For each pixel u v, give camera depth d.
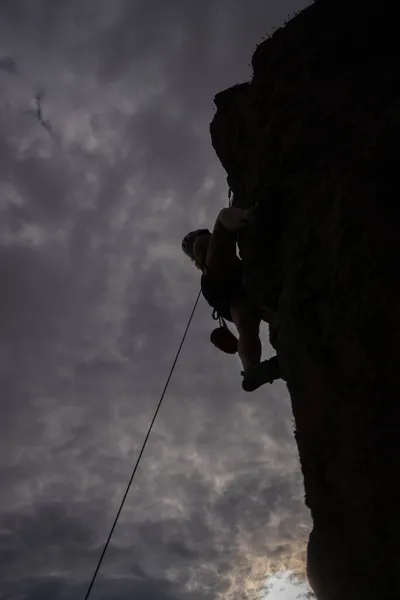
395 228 2.52
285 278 3.49
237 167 4.68
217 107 5.07
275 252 3.67
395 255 2.49
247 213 3.75
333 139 3.39
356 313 2.65
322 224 2.99
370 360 2.57
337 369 2.83
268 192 3.59
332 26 3.90
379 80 3.37
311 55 3.83
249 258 3.81
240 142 4.50
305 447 3.06
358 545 2.62
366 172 2.76
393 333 2.47
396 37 3.62
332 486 2.84
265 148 3.76
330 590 2.76
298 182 3.44
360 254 2.64
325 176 3.14
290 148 3.58
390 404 2.49
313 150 3.49
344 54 3.76
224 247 4.30
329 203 2.95
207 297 4.72
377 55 3.61
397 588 2.42
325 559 2.81
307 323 3.05
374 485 2.53
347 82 3.51
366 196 2.68
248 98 4.44
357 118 3.28
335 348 2.84
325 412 2.90
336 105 3.45
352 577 2.62
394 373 2.47
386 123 2.79
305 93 3.71
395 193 2.61
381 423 2.52
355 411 2.67
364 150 2.86
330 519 2.83
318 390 2.96
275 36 4.37
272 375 4.00
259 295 3.88
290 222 3.47
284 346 3.32
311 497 3.01
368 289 2.58
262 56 4.41
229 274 4.45
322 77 3.71
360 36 3.75
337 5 3.96
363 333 2.60
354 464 2.65
